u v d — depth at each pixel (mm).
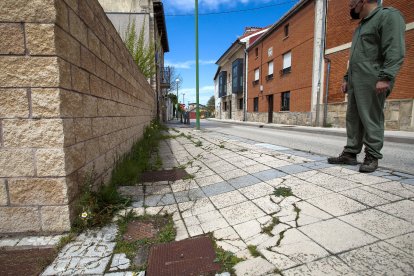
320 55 13359
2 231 2010
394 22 2428
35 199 1992
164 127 13883
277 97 18656
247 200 2508
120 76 4094
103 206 2443
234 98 31000
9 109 1907
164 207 2586
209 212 2402
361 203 2086
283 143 6887
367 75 2664
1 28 1853
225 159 4355
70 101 2104
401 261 1398
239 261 1632
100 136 2906
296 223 1942
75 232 2059
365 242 1602
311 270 1431
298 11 15352
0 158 1940
